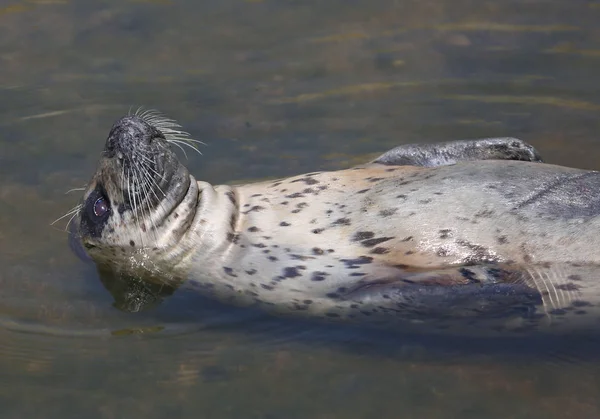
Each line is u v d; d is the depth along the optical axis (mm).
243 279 24469
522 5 40562
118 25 39562
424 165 26938
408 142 32062
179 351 23172
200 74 36250
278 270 24016
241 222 25234
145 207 25031
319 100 34594
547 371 22484
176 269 25344
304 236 24250
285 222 24750
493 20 39469
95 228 26062
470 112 33688
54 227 28344
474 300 22031
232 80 35844
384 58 37031
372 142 32125
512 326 22891
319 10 40625
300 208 24938
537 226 22500
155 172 24766
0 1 41219
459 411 21109
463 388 21906
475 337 23641
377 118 33469
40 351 23125
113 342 23531
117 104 34406
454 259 22812
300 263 23859
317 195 25188
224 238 24969
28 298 25250
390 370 22516
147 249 25469
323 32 38906
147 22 39812
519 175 23703
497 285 22000
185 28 39312
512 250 22469
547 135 32219
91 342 23531
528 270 22188
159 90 35219
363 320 23750
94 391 21688
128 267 25969
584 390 21812
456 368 22609
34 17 40188
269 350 23250
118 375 22250
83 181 30516
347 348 23344
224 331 24016
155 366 22594
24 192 30000
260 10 40688
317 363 22750
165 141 25625
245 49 37844
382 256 23328
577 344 23359
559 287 21922
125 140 24641
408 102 34375
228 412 21016
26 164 31453
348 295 23172
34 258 26922
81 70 36531
